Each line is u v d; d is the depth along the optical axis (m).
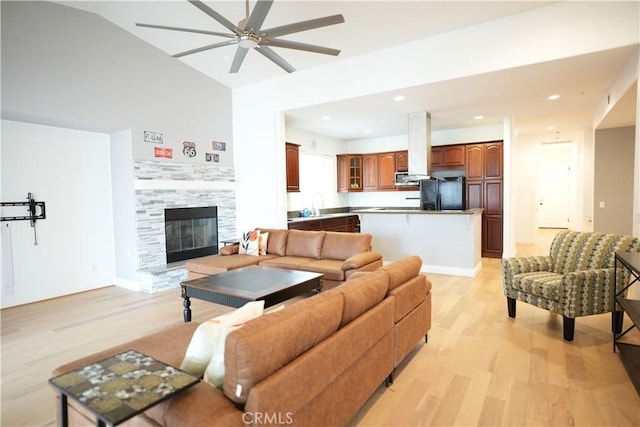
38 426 2.00
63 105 4.10
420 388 2.29
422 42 4.25
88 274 4.94
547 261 3.56
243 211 6.27
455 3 3.52
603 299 2.85
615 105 4.20
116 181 5.09
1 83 3.63
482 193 6.79
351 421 1.97
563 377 2.39
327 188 8.51
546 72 3.88
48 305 4.23
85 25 4.28
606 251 3.12
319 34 4.13
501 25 3.78
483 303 4.00
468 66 3.98
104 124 4.48
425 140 5.73
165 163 5.18
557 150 11.30
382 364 2.15
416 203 8.25
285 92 5.56
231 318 1.62
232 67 3.48
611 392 2.20
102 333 3.35
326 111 5.69
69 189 4.74
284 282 3.26
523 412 2.03
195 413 1.25
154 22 4.38
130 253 4.96
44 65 3.94
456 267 5.39
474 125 7.00
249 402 1.25
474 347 2.87
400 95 4.75
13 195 4.22
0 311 4.04
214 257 4.84
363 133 7.95
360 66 4.74
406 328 2.47
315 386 1.51
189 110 5.52
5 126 4.15
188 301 3.32
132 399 1.18
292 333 1.43
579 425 1.91
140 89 4.86
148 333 3.34
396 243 5.89
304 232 4.86
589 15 3.36
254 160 6.04
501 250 6.63
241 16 4.00
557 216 11.41
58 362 2.78
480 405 2.10
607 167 5.94
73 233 4.77
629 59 3.49
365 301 1.97
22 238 4.29
